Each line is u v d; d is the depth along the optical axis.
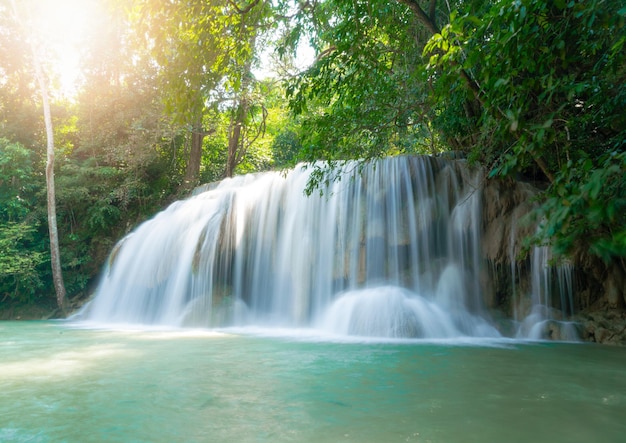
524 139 3.04
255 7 6.93
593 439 2.74
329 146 7.98
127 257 15.02
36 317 16.52
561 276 9.75
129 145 19.30
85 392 4.06
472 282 10.55
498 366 5.47
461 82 4.48
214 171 26.22
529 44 3.51
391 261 11.13
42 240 18.53
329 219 12.12
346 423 3.08
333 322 10.32
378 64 7.52
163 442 2.72
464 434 2.83
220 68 6.73
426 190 11.42
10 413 3.38
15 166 18.02
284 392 4.03
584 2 3.34
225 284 12.88
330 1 8.50
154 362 5.77
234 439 2.76
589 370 5.23
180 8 6.14
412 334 8.84
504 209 10.52
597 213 2.02
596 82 5.07
